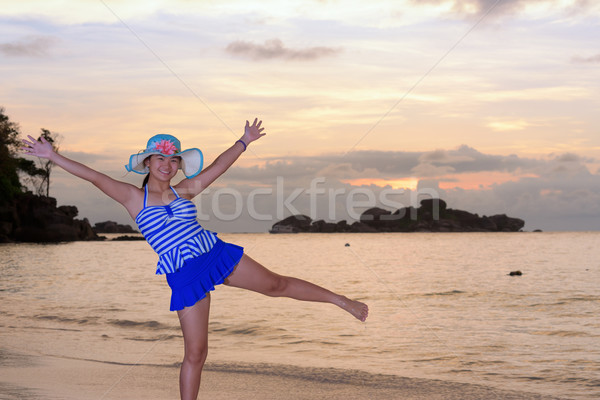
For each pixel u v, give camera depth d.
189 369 3.38
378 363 5.79
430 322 8.88
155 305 10.86
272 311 9.55
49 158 3.31
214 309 9.78
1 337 7.25
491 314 10.20
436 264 26.48
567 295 13.59
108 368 5.38
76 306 10.73
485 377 5.23
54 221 56.62
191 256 3.35
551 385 4.98
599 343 7.20
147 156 3.48
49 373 5.13
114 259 28.91
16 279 17.14
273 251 39.50
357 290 14.50
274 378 5.00
